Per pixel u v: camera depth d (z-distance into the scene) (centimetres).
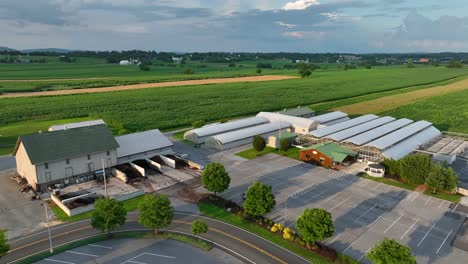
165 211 4869
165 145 8494
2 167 7800
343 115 12706
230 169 7769
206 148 9369
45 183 6425
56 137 6781
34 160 6212
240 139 9569
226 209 5812
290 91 19850
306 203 6100
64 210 5725
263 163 8162
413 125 10681
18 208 5838
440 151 8931
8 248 4134
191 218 5531
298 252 4631
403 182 7062
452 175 6412
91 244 4775
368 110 15025
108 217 4728
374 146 8038
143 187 6712
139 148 8069
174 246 4744
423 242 4916
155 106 15112
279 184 6925
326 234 4578
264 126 10606
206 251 4631
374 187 6812
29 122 12212
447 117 13450
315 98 17612
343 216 5650
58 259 4431
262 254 4584
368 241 4934
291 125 10969
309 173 7531
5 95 17300
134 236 4991
